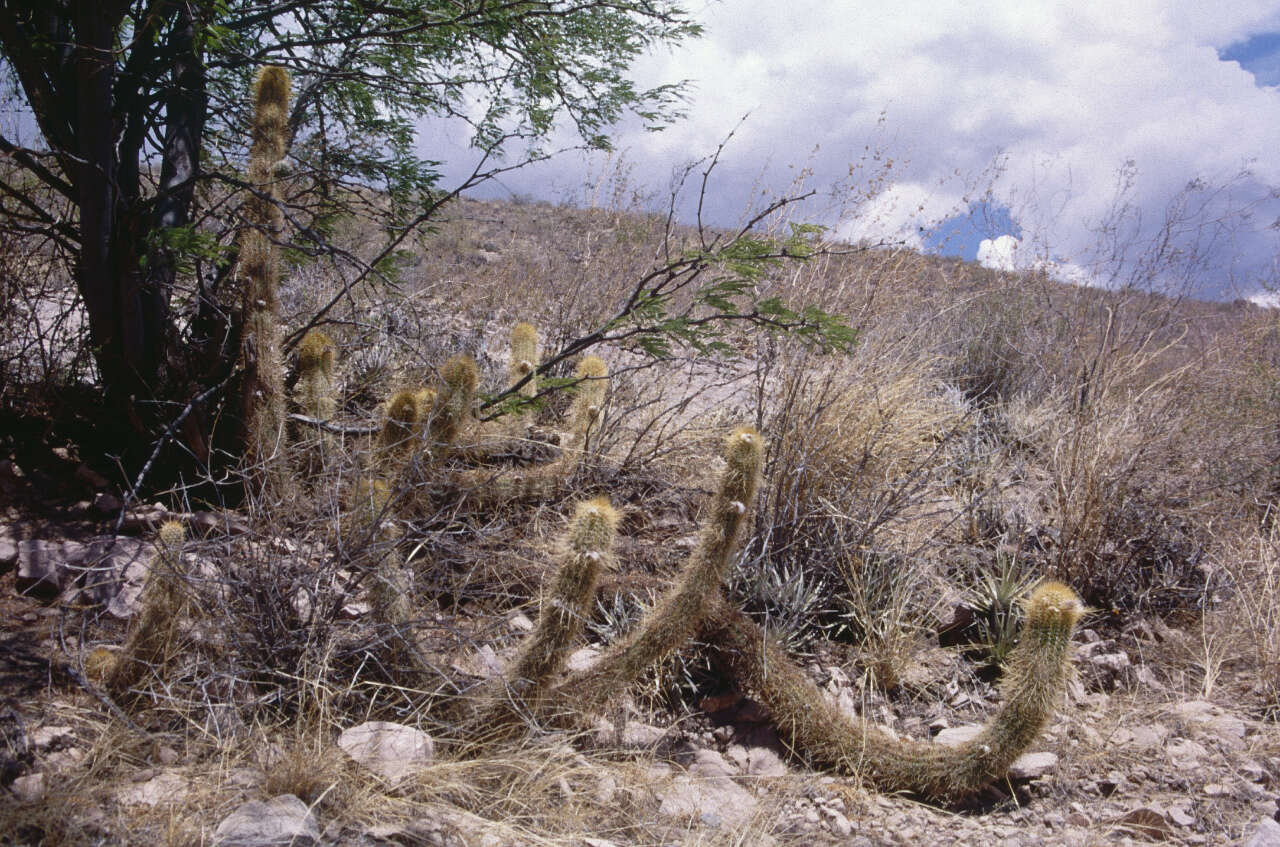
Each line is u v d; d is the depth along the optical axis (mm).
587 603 2756
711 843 2486
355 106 4879
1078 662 4027
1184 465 5512
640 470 4504
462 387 3547
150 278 3781
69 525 3500
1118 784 3125
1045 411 6406
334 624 2824
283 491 3488
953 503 4957
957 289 7430
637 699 3289
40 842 1963
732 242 4004
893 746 3029
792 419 4438
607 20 4844
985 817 2928
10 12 3453
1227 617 4438
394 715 2766
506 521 3898
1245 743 3422
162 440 3258
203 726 2482
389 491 3158
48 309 5188
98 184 3637
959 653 3975
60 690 2590
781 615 3732
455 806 2436
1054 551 4707
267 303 3793
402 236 4223
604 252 6480
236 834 2033
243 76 4500
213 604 2760
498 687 2752
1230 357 6945
